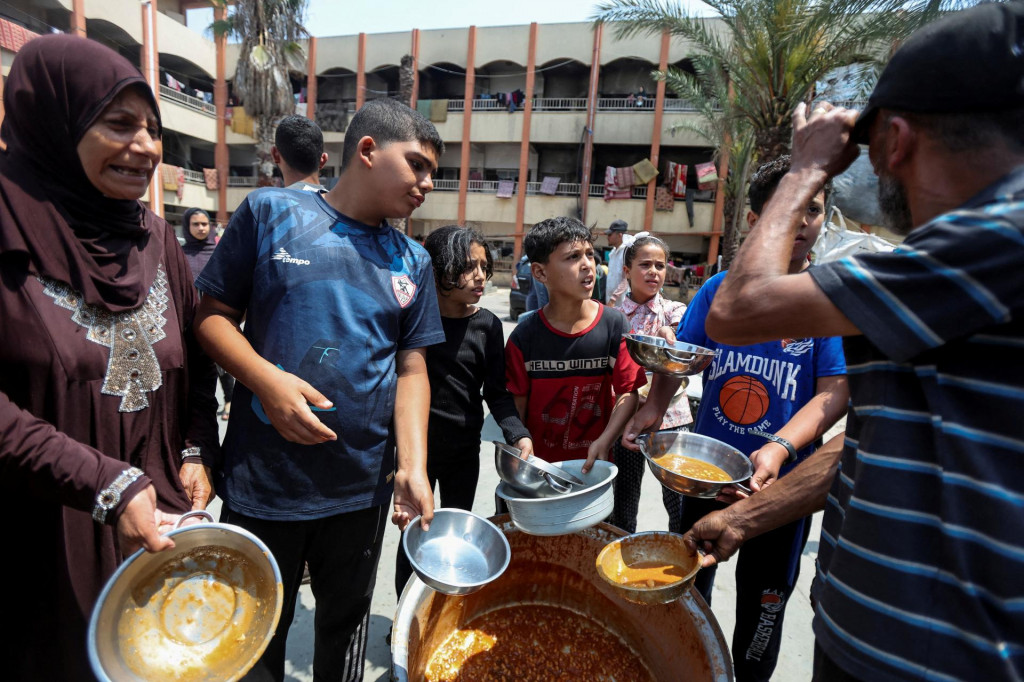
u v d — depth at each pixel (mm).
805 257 1705
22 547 1232
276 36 13938
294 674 2096
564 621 1789
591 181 24766
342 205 1574
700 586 2104
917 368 886
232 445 1558
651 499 3723
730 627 2447
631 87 23891
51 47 1197
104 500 1065
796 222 1045
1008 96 821
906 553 877
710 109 13281
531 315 2309
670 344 1853
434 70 25500
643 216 22234
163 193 22859
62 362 1204
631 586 1327
